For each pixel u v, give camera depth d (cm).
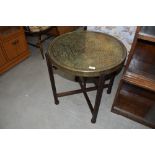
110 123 150
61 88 185
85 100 171
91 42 141
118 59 121
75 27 260
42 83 191
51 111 161
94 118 145
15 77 199
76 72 111
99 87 121
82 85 177
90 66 114
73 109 162
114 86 186
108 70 112
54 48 133
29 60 228
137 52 138
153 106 158
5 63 202
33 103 168
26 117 155
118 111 156
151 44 131
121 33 177
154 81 123
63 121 152
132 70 131
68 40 143
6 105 166
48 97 174
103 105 166
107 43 139
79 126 148
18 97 174
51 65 135
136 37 106
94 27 187
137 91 169
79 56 124
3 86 187
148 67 135
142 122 148
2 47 191
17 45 209
